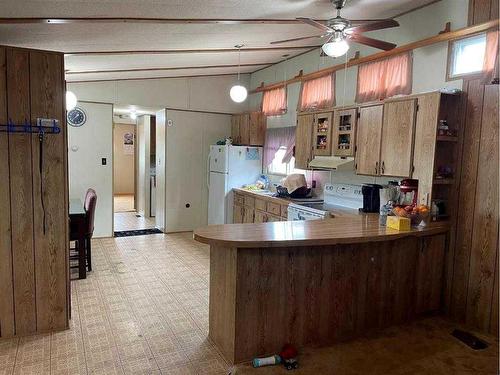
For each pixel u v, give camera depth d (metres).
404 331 3.07
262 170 6.24
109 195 6.04
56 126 2.83
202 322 3.17
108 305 3.47
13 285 2.82
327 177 4.83
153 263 4.76
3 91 2.66
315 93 5.01
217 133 6.78
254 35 3.82
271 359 2.54
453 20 3.28
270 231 2.68
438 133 3.11
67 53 3.76
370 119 3.72
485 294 3.10
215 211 6.36
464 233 3.23
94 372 2.42
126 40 3.46
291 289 2.69
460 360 2.64
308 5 3.07
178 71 5.70
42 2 2.29
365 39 3.09
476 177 3.13
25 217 2.81
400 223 2.91
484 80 2.98
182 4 2.63
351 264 2.91
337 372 2.48
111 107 5.90
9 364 2.49
